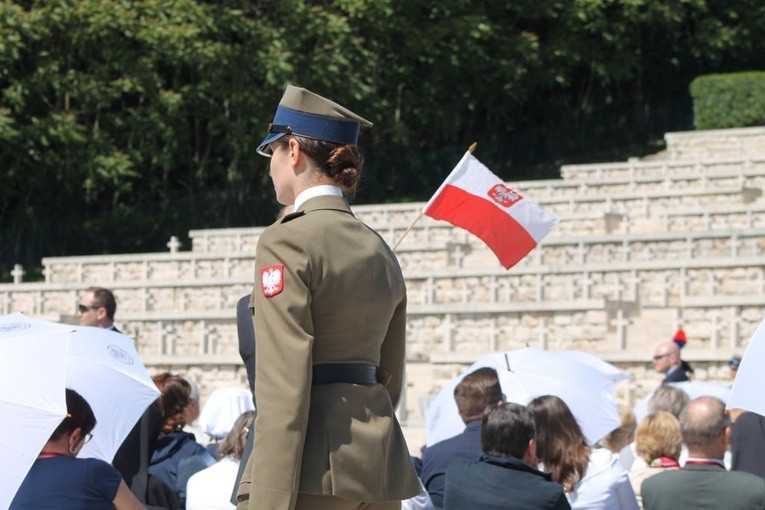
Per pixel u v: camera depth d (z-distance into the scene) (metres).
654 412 17.11
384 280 8.95
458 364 37.91
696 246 43.12
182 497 16.11
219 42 64.12
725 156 63.16
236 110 67.25
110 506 11.22
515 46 73.31
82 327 15.01
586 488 14.58
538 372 18.67
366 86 68.44
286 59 64.50
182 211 68.00
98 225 66.12
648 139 77.12
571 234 50.31
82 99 64.94
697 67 81.25
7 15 59.78
